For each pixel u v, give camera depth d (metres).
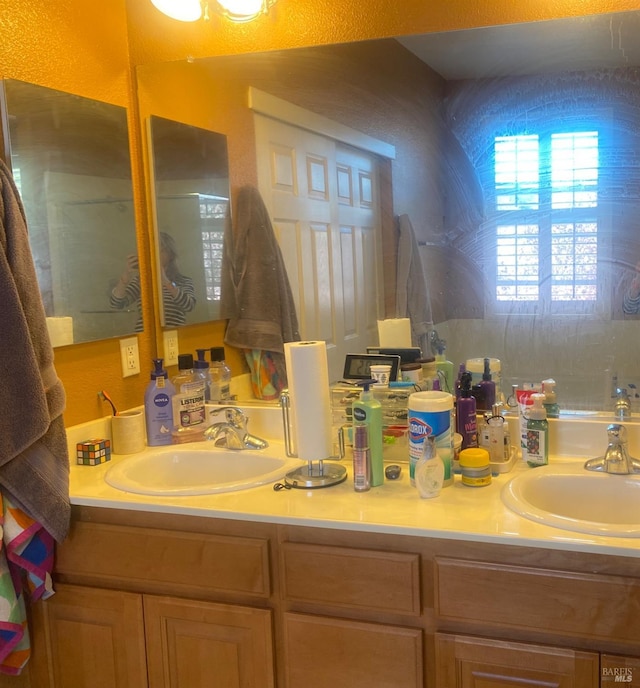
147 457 1.95
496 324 1.85
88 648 1.71
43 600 1.74
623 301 1.74
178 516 1.60
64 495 1.66
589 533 1.31
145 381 2.20
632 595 1.27
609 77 1.70
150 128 2.14
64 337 1.87
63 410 1.71
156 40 2.11
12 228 1.62
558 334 1.80
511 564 1.35
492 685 1.39
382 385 1.84
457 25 1.82
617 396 1.77
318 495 1.60
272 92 2.02
